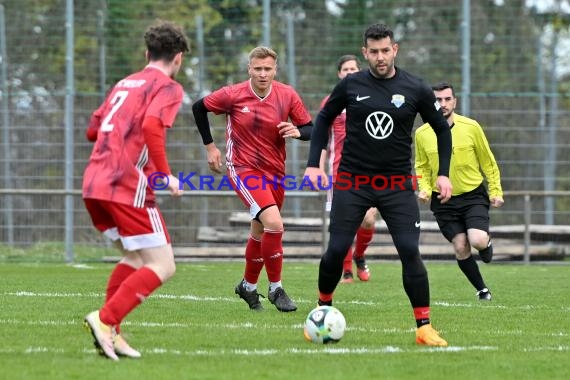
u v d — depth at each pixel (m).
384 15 65.12
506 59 61.03
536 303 30.09
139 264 19.67
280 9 64.12
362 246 37.59
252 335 22.08
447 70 61.91
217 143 52.62
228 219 52.00
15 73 57.16
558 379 17.20
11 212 50.88
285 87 27.94
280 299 27.03
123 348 18.80
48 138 51.44
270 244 26.70
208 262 50.44
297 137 26.66
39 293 31.59
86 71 59.06
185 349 19.97
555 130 52.09
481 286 31.25
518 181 52.72
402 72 21.72
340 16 65.06
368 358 19.06
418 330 21.11
